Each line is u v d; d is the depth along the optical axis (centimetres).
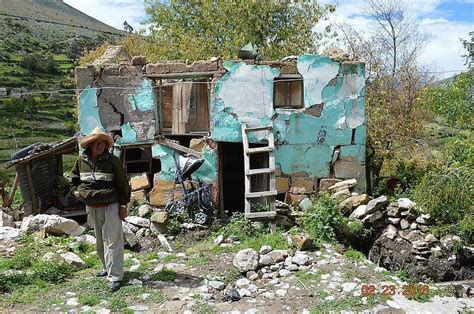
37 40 7925
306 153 1157
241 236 983
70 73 6000
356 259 854
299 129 1153
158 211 1102
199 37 2466
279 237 927
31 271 791
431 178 1047
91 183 702
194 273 793
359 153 1166
